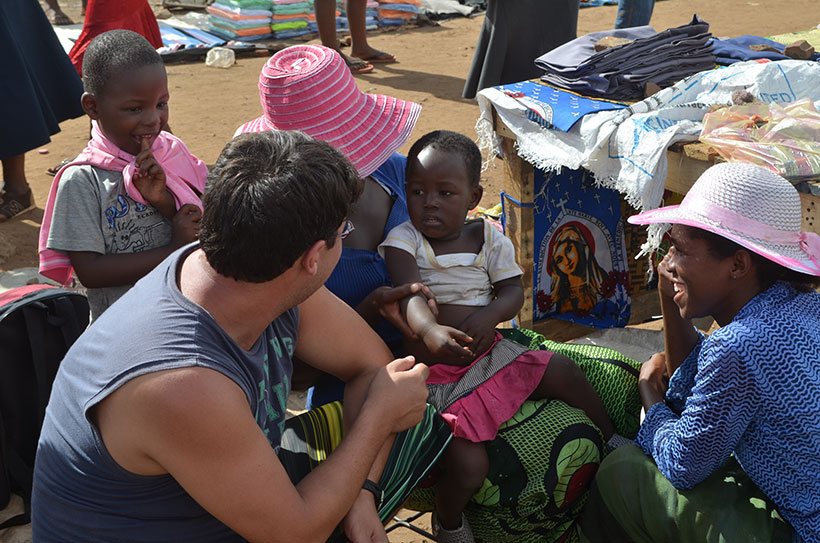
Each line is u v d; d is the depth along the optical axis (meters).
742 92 3.21
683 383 2.37
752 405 1.96
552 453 2.34
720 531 2.06
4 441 2.86
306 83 2.59
